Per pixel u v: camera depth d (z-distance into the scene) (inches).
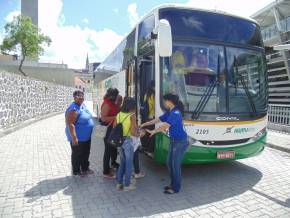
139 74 257.3
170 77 212.7
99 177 233.1
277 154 319.3
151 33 215.3
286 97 737.0
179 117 186.9
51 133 457.4
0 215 164.4
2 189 204.4
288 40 697.6
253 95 234.1
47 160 284.2
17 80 512.7
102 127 226.8
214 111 215.2
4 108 444.8
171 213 169.6
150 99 228.1
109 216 165.0
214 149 212.8
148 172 247.9
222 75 222.7
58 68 1795.0
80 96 218.4
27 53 1537.9
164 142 211.5
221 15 233.0
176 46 214.7
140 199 189.6
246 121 223.1
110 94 226.8
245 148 224.5
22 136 421.1
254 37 244.1
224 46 227.5
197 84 215.3
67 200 186.4
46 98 754.8
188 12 223.5
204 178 233.3
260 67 243.1
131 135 199.2
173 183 199.2
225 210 174.2
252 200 189.5
